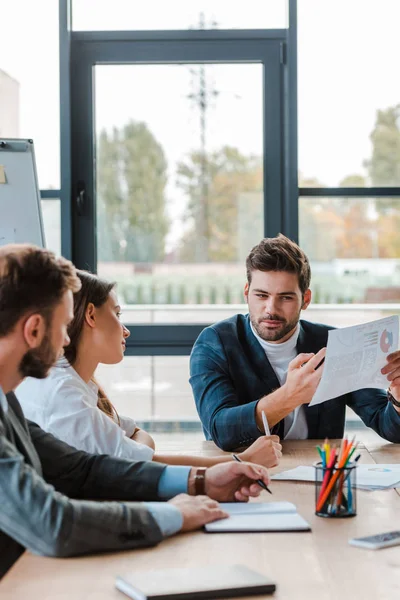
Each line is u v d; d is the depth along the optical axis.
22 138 3.55
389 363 2.10
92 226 3.67
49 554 1.21
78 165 3.65
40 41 3.64
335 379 1.96
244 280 3.71
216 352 2.33
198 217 3.70
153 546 1.27
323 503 1.45
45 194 3.62
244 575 1.09
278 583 1.09
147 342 3.71
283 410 2.08
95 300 1.87
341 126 3.64
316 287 3.69
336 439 2.33
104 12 3.65
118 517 1.25
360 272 3.68
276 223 3.67
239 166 3.68
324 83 3.64
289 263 2.26
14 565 1.17
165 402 3.72
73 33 3.65
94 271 3.68
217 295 3.72
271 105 3.64
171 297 3.72
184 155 3.69
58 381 1.82
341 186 3.65
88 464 1.59
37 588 1.08
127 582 1.06
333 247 3.67
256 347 2.34
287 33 3.62
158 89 3.67
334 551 1.24
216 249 3.71
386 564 1.17
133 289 3.71
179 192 3.70
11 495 1.23
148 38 3.64
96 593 1.06
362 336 1.95
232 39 3.64
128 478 1.56
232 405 2.22
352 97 3.64
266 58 3.64
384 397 2.35
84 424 1.79
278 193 3.66
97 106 3.67
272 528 1.35
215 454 2.12
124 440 1.82
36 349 1.29
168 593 1.02
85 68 3.65
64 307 1.32
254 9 3.64
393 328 2.04
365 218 3.66
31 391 1.83
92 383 1.98
